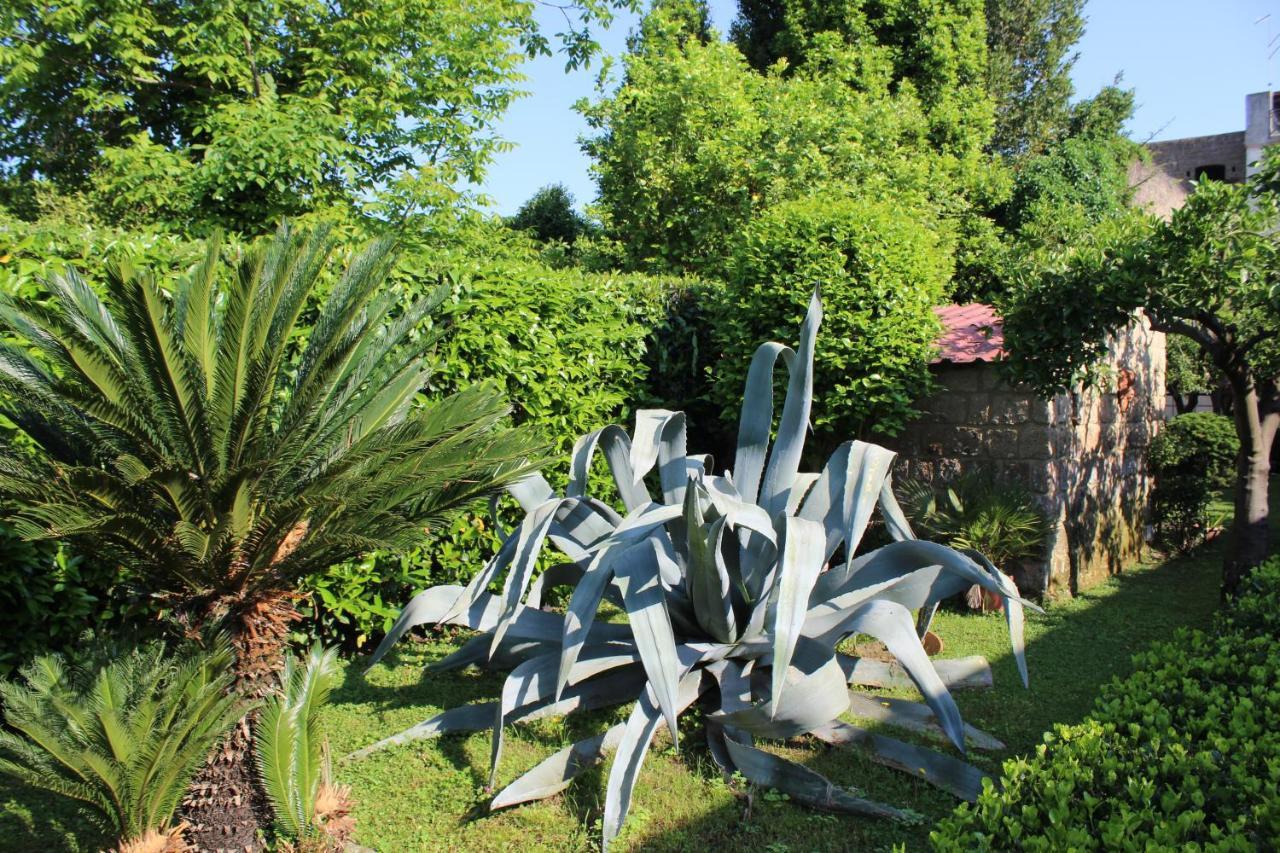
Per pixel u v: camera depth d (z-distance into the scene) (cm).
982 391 708
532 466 333
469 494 321
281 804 276
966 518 639
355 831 319
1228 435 898
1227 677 323
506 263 586
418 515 315
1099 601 679
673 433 444
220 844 279
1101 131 1841
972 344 729
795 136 1072
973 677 425
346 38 960
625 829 318
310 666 301
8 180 1020
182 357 265
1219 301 568
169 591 282
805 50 1552
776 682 291
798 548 316
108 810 254
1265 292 530
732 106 1124
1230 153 2281
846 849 304
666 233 1212
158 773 255
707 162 1102
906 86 1462
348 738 404
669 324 707
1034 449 678
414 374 364
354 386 332
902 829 315
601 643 421
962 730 322
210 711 261
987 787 230
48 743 236
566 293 601
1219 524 1008
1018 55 1816
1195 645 365
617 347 655
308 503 272
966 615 631
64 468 247
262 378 278
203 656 263
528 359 559
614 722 415
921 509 660
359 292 307
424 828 322
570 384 602
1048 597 664
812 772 330
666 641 338
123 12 847
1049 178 1476
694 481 353
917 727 392
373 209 873
